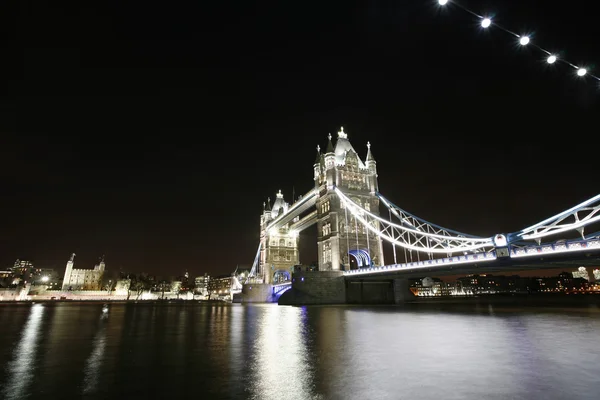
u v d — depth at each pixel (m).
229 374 11.00
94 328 25.28
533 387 9.40
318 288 69.50
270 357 13.68
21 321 32.38
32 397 8.79
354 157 85.31
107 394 9.00
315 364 12.40
